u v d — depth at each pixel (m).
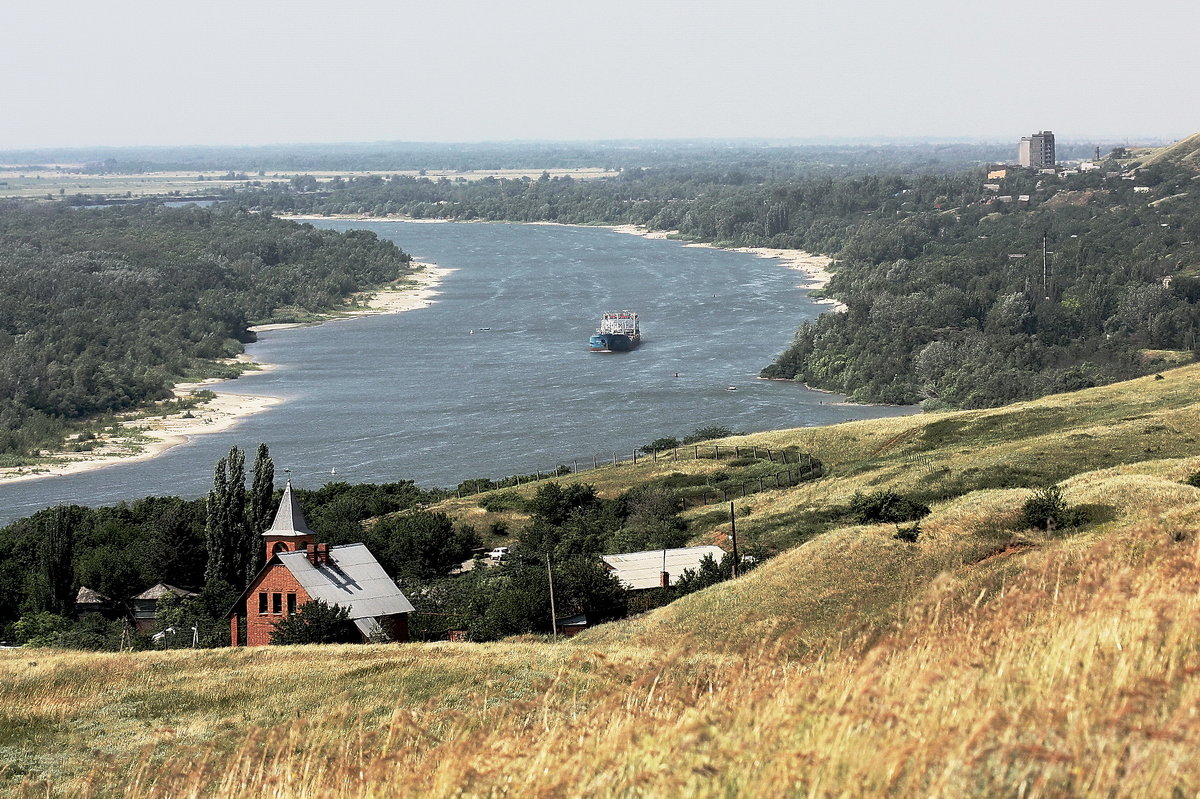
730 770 18.44
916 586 65.44
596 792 19.44
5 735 47.84
